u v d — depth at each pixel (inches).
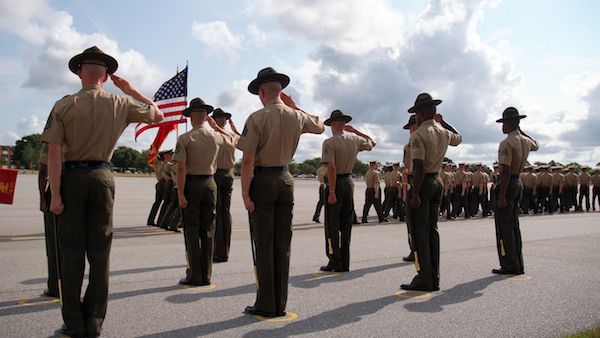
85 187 137.4
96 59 144.9
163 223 416.2
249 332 147.6
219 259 273.3
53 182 133.7
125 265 254.4
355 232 441.7
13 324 151.8
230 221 278.5
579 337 141.3
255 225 166.1
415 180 204.5
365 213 562.9
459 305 182.9
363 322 159.9
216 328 151.3
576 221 580.4
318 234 410.0
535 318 165.6
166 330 148.4
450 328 154.1
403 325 156.9
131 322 156.1
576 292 204.5
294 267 260.2
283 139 166.7
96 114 138.7
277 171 166.9
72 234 137.5
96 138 139.3
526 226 507.2
